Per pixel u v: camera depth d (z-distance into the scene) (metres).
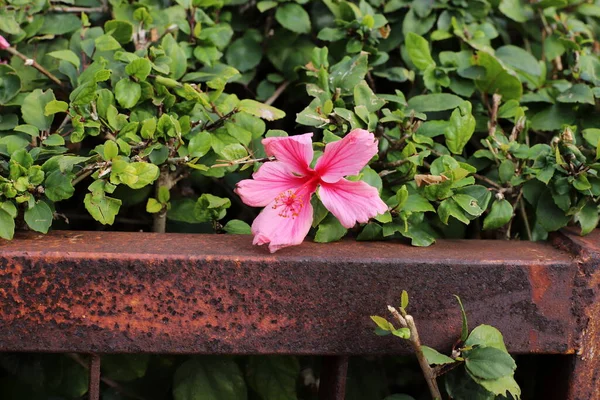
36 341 1.00
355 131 1.01
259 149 1.10
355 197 1.02
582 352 1.04
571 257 1.04
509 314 1.03
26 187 1.01
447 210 1.05
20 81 1.11
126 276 1.00
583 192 1.06
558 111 1.17
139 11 1.14
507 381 1.01
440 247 1.05
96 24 1.22
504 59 1.21
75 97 1.05
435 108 1.12
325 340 1.02
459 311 1.03
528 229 1.16
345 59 1.14
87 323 1.00
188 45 1.17
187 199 1.14
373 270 1.01
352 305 1.02
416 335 1.00
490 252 1.04
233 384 1.13
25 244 1.01
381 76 1.21
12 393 1.17
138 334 1.01
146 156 1.06
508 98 1.17
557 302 1.03
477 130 1.17
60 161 1.02
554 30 1.25
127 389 1.18
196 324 1.01
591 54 1.23
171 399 1.19
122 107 1.08
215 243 1.03
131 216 1.20
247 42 1.23
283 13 1.21
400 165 1.08
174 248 1.01
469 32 1.22
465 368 1.03
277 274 1.01
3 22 1.14
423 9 1.22
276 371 1.15
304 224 1.02
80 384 1.16
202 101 1.08
